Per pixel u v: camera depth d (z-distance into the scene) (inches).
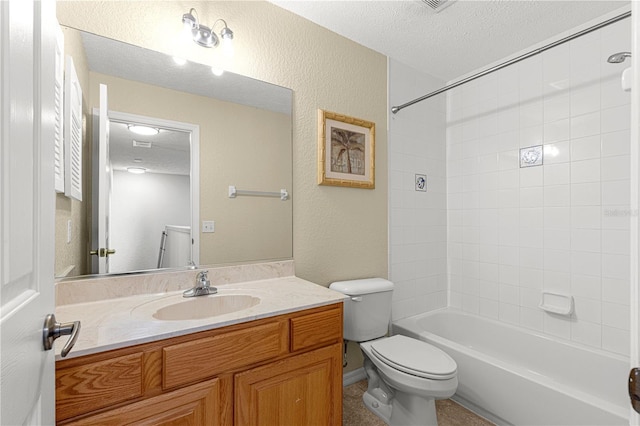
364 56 82.4
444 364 57.9
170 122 56.1
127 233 52.1
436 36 77.9
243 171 63.6
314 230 73.2
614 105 67.9
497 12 68.4
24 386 18.6
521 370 60.8
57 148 43.6
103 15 50.3
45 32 22.8
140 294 51.7
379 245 85.4
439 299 100.3
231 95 62.1
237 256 62.7
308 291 56.0
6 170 16.4
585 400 51.1
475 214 95.2
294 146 70.1
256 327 43.1
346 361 78.4
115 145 51.5
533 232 81.6
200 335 38.7
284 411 45.2
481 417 66.9
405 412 60.7
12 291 17.4
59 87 44.0
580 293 72.9
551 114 78.2
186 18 53.7
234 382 41.0
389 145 88.0
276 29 67.3
